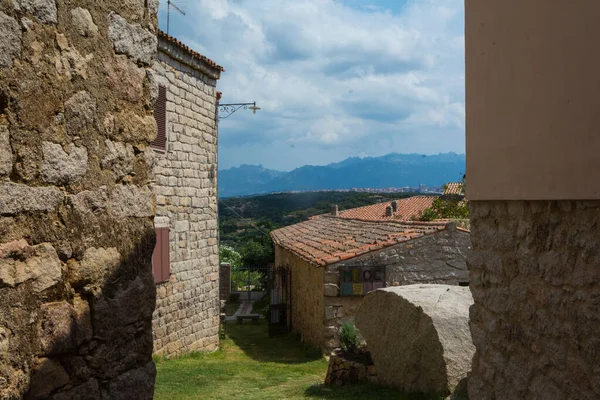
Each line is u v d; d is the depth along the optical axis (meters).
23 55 2.89
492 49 5.00
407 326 8.60
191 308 15.25
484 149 5.21
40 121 2.99
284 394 9.51
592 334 3.66
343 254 14.67
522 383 4.57
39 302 2.99
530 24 4.32
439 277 14.74
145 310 3.77
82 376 3.27
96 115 3.38
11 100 2.82
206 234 16.12
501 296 4.97
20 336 2.86
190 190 15.09
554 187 4.03
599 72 3.45
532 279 4.45
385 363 9.15
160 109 13.42
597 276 3.62
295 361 14.38
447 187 31.17
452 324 8.10
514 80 4.60
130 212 3.66
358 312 9.98
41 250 2.99
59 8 3.11
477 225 5.48
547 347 4.22
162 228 13.60
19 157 2.88
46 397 3.02
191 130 15.12
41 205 2.99
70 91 3.18
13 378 2.81
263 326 22.14
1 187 2.76
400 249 14.62
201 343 15.82
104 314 3.40
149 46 3.88
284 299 21.06
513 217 4.76
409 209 34.59
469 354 7.82
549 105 4.08
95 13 3.38
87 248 3.30
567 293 3.97
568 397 3.94
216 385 10.67
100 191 3.41
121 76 3.60
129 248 3.65
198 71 15.45
